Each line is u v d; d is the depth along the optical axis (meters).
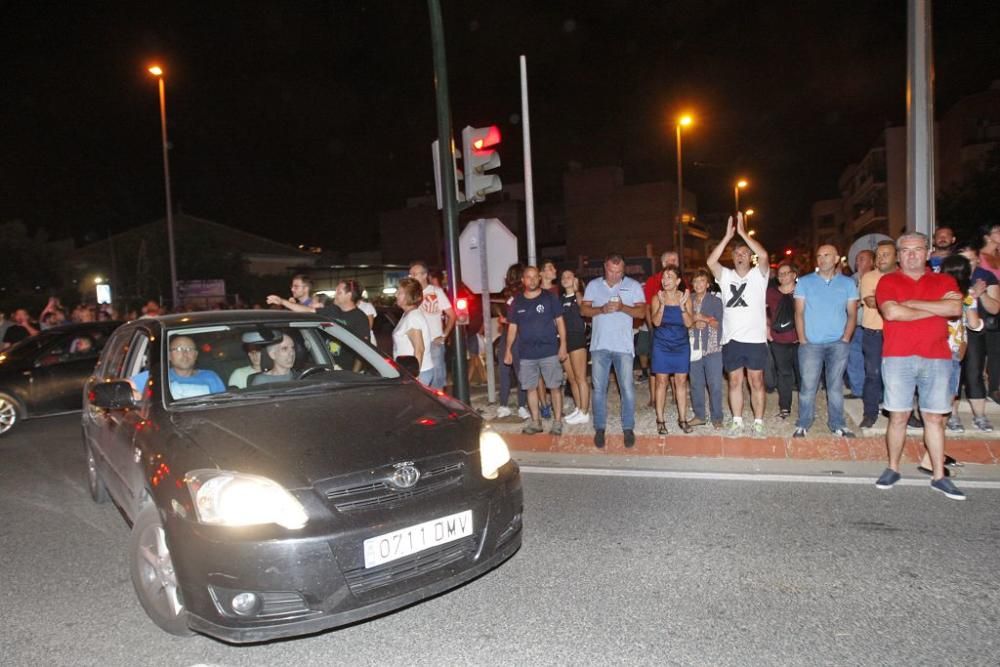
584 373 7.95
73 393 9.98
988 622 3.46
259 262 46.41
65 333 10.21
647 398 9.38
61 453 8.23
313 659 3.39
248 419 3.84
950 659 3.16
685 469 6.29
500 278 8.75
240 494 3.15
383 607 3.24
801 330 6.75
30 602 4.12
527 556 4.49
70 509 5.97
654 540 4.66
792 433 6.97
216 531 3.12
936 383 5.25
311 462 3.36
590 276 27.14
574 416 7.97
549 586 4.05
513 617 3.71
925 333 5.25
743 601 3.78
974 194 30.33
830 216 79.69
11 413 9.53
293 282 8.39
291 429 3.69
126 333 5.44
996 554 4.20
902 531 4.61
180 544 3.22
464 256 8.91
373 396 4.32
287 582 3.06
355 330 7.69
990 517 4.79
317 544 3.10
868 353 6.87
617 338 6.89
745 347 7.02
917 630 3.41
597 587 4.02
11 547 5.05
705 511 5.17
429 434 3.75
